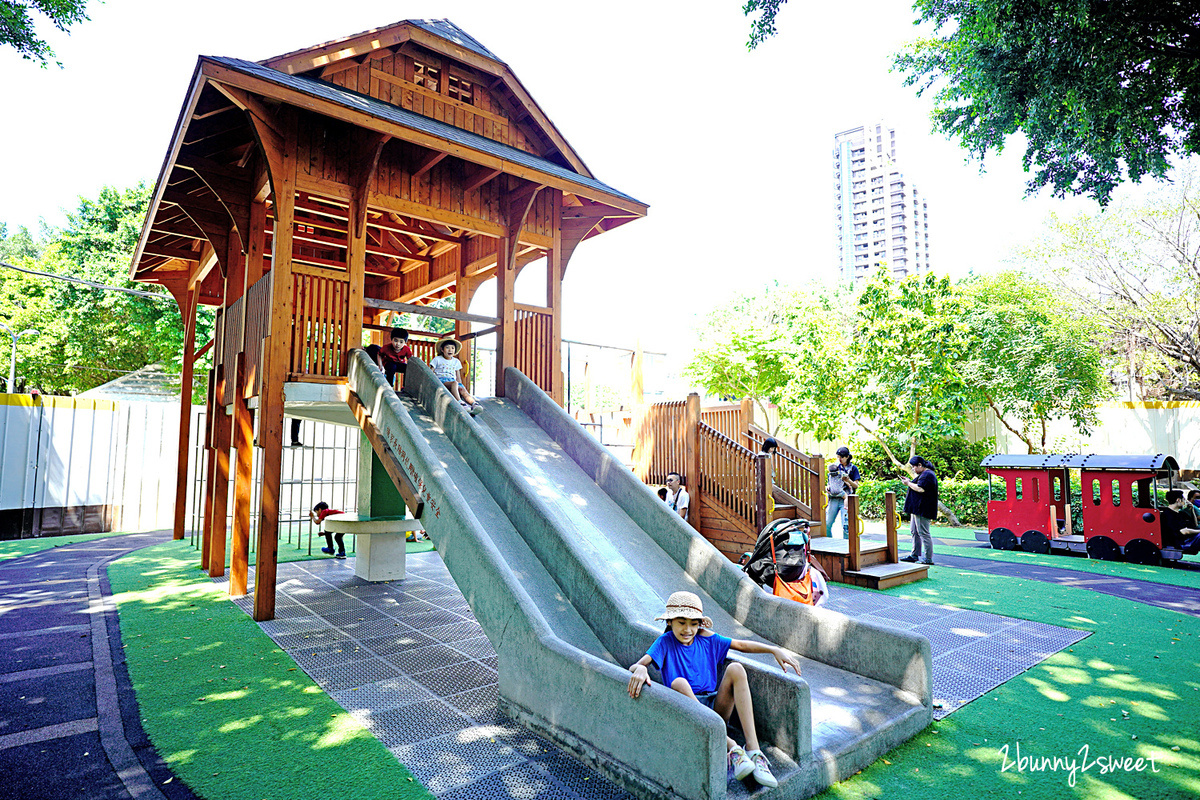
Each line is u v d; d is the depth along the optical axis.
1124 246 19.08
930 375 14.54
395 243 12.21
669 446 12.09
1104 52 7.36
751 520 10.52
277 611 7.46
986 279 20.69
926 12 9.07
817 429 16.72
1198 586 8.88
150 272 12.84
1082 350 16.94
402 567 9.56
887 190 141.88
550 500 6.20
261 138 6.86
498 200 8.98
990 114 9.43
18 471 14.12
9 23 8.81
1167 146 8.59
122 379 19.05
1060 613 7.28
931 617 7.11
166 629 6.64
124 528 15.63
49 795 3.38
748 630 5.15
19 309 22.39
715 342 22.31
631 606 4.82
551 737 3.97
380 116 6.82
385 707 4.56
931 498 10.62
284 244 7.01
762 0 8.41
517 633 4.36
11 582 9.11
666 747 3.17
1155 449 18.56
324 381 7.29
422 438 5.78
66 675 5.23
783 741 3.46
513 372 8.63
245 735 4.09
